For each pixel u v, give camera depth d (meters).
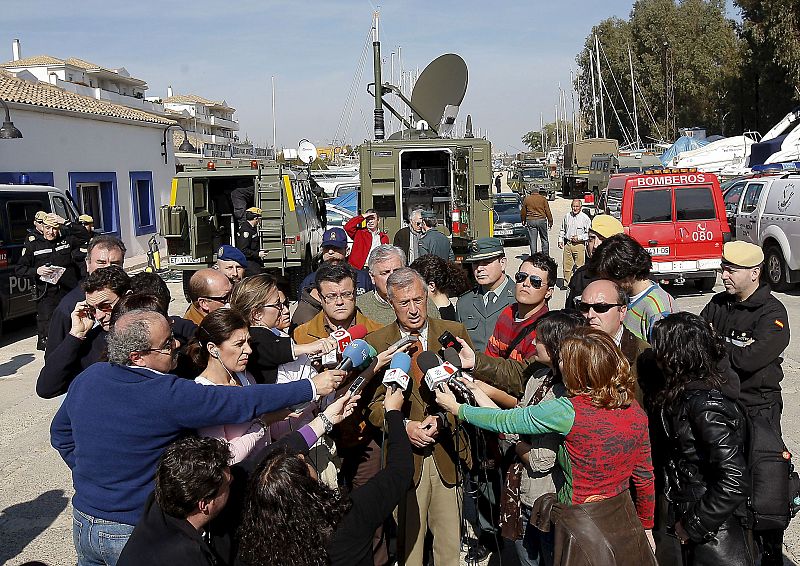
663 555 3.36
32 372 10.12
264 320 4.03
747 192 15.74
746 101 50.78
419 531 3.93
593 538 3.05
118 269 4.16
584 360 3.09
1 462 6.71
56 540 5.20
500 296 5.46
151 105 61.09
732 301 4.54
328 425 3.38
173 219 13.25
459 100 15.33
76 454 3.22
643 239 13.61
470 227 13.22
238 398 3.20
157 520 2.77
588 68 78.44
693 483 3.19
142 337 3.17
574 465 3.13
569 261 14.61
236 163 15.58
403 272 3.97
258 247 13.49
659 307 4.41
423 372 3.65
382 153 13.52
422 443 3.74
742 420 3.21
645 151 47.22
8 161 16.59
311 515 2.68
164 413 3.09
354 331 4.32
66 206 13.92
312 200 16.86
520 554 3.83
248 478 2.82
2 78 20.25
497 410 3.37
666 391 3.29
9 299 12.06
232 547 3.03
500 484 4.39
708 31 64.75
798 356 9.55
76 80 60.31
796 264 13.59
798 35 41.47
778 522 3.44
